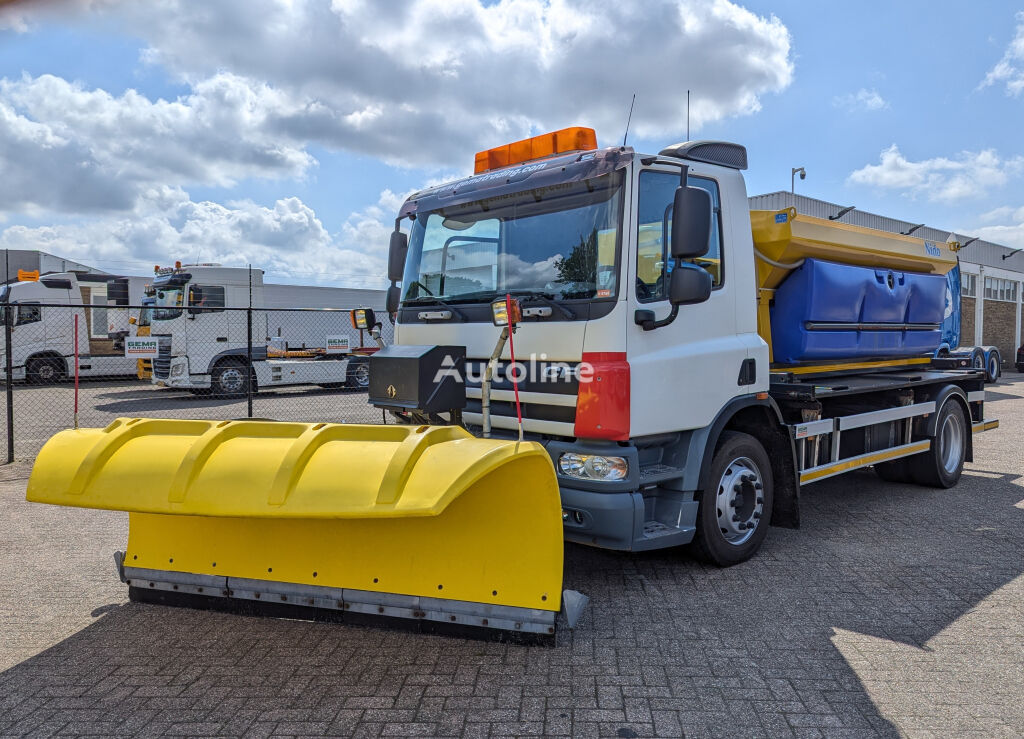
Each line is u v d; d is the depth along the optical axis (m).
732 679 3.21
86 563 4.96
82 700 3.05
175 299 15.34
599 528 3.88
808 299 5.49
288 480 2.94
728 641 3.62
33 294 18.06
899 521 6.01
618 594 4.27
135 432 3.42
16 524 6.02
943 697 3.07
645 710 2.94
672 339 4.18
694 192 3.78
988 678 3.24
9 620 3.92
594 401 3.84
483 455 2.85
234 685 3.16
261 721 2.87
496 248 4.47
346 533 3.64
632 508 3.86
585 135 4.55
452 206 4.77
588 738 2.74
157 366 15.83
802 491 7.20
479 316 4.47
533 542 3.37
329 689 3.12
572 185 4.14
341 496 2.85
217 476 3.05
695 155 4.48
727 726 2.83
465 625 3.44
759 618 3.91
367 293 22.66
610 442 3.92
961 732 2.79
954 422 7.46
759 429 5.09
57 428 11.82
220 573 3.86
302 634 3.68
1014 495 7.03
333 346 17.69
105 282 19.59
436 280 4.83
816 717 2.90
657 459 4.39
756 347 4.78
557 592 3.34
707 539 4.50
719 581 4.50
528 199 4.34
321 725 2.83
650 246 4.06
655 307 4.05
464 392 4.48
